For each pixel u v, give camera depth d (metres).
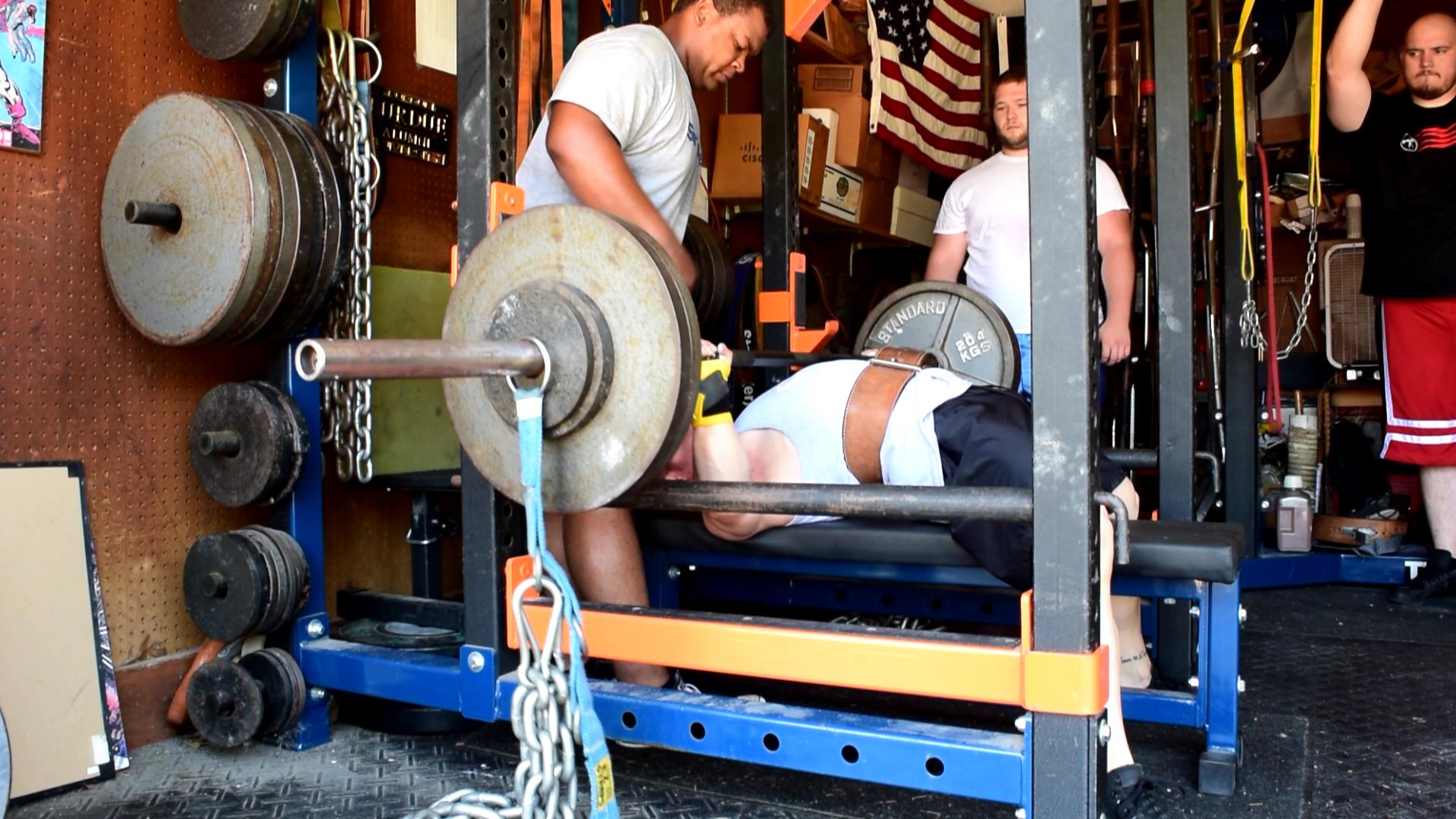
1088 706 1.42
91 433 2.19
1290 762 2.17
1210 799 1.98
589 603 1.92
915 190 5.19
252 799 1.96
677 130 2.27
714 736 1.71
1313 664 2.98
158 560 2.31
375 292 2.73
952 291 2.94
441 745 2.27
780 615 3.33
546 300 1.41
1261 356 4.96
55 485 2.07
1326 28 5.02
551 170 2.22
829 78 4.43
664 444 1.39
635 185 2.02
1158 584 2.06
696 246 3.20
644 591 2.29
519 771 1.24
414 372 1.21
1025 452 1.96
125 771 2.11
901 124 4.69
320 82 2.37
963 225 3.63
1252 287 4.10
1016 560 1.89
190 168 2.05
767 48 3.18
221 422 2.21
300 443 2.17
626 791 2.01
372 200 2.43
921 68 4.88
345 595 2.57
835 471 2.14
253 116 2.09
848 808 1.93
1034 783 1.46
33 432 2.09
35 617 2.01
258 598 2.10
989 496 1.50
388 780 2.06
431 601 2.42
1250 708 2.55
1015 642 1.53
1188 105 2.53
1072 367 1.42
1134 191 4.31
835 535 2.18
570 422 1.42
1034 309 1.44
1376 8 3.59
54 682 2.02
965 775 1.51
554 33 2.47
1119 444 4.45
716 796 1.98
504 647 1.97
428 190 2.96
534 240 1.47
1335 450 4.55
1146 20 4.21
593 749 1.27
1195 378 2.57
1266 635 3.33
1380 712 2.52
